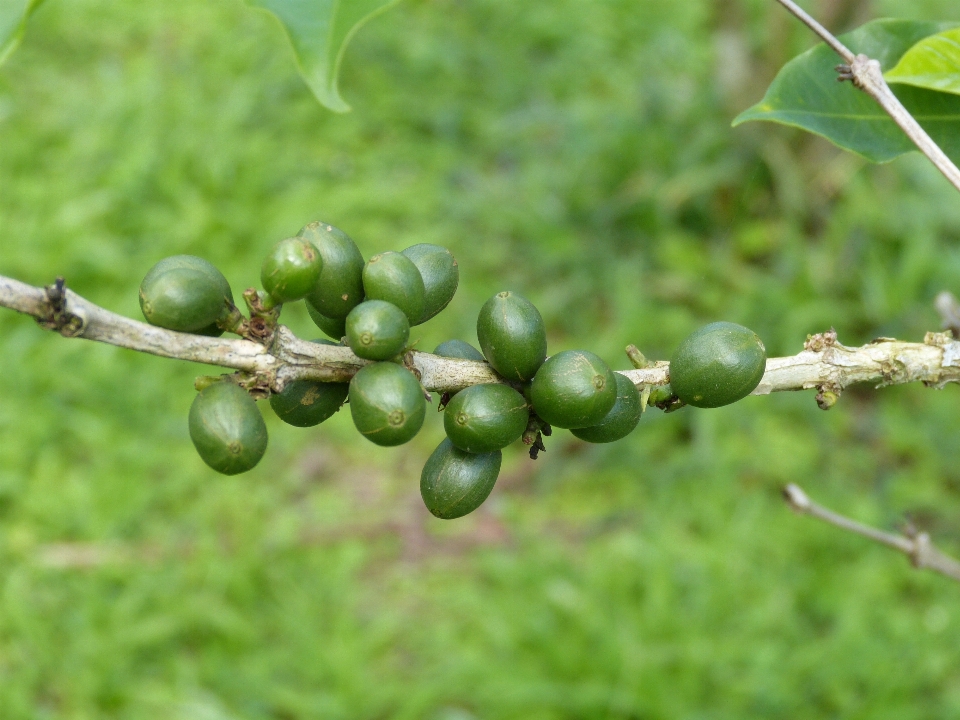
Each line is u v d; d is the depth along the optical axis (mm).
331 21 1567
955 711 5027
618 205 7562
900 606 5559
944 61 1900
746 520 5902
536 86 9203
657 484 6238
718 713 5016
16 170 7961
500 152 8695
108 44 9562
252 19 9680
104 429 6434
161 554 5898
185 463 6367
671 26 9578
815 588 5641
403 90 9016
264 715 5109
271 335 1671
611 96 9023
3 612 5449
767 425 6449
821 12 6238
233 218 7676
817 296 6918
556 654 5238
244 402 1601
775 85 2213
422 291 1771
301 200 7805
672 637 5332
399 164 8453
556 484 6477
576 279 7324
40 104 8703
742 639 5344
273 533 6090
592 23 9773
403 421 1596
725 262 7168
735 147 7352
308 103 8758
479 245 7766
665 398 1899
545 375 1722
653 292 7262
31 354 6758
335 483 6555
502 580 5766
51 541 5941
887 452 6492
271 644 5559
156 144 8117
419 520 6348
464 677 5160
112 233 7621
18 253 7195
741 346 1790
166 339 1593
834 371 1874
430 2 10141
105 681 5160
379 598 5855
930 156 1813
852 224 7035
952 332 2387
